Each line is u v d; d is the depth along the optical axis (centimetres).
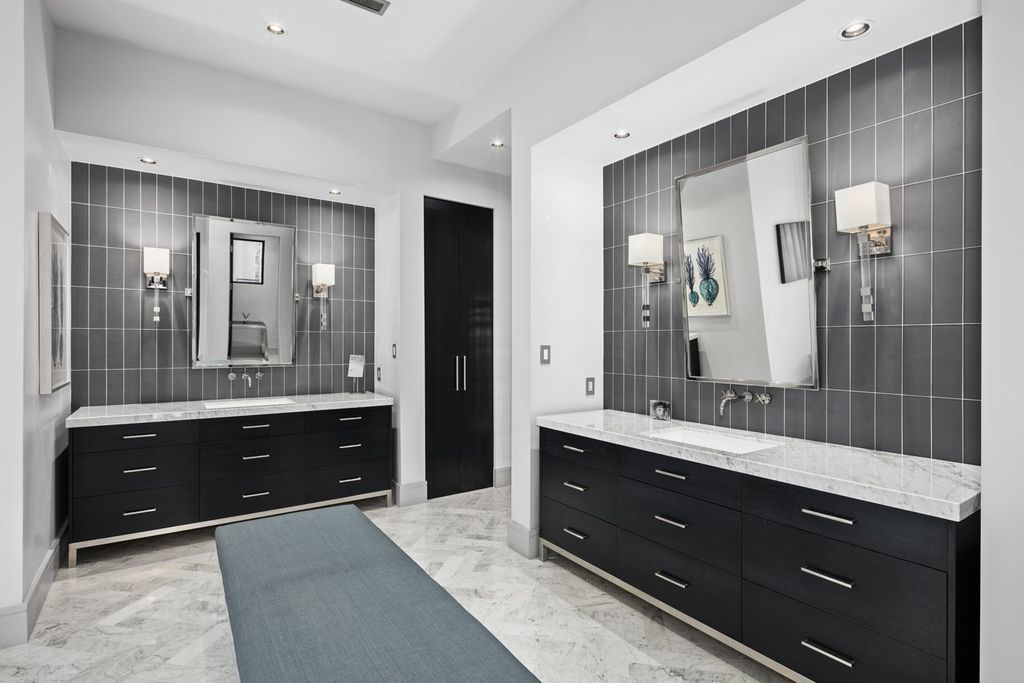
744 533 212
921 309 211
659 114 279
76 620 254
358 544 214
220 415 356
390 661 137
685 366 304
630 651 229
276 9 290
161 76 333
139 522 330
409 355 437
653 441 248
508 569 313
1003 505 151
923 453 211
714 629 223
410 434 437
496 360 492
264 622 155
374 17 298
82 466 313
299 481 387
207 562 322
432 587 178
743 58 223
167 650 231
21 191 232
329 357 455
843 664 179
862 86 227
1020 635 149
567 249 344
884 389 222
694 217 288
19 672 214
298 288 440
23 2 231
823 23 198
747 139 273
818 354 244
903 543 165
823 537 185
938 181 205
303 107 384
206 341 397
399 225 431
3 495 232
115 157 346
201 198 398
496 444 492
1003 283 151
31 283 248
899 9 188
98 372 362
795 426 255
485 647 144
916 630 162
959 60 200
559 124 303
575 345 348
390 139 425
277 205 430
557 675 212
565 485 305
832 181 238
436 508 426
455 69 353
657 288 326
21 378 233
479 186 477
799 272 243
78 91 307
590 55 281
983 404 155
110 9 288
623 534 268
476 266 479
